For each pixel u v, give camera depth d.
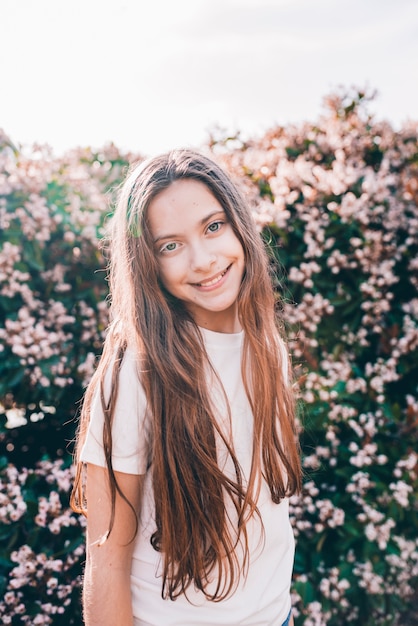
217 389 1.24
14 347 2.52
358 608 2.73
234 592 1.23
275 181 2.84
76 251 2.80
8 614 2.29
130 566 1.21
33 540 2.33
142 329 1.19
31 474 2.45
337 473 2.66
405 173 3.19
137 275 1.20
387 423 2.78
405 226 3.01
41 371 2.58
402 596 2.83
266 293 1.33
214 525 1.18
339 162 2.95
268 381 1.29
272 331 1.36
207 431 1.18
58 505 2.36
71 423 2.79
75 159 3.20
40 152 2.95
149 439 1.17
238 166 3.15
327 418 2.68
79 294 2.77
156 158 1.23
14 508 2.37
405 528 2.83
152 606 1.21
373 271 2.84
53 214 2.76
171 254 1.19
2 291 2.60
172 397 1.17
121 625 1.17
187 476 1.17
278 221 2.76
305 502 2.58
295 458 1.36
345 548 2.64
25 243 2.66
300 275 2.75
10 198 2.67
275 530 1.30
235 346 1.29
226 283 1.22
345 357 2.85
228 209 1.22
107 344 1.26
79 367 2.66
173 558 1.16
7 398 2.68
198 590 1.21
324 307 2.81
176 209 1.16
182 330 1.22
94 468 1.17
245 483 1.25
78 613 2.43
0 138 2.88
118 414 1.14
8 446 2.78
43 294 2.75
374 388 2.75
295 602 2.54
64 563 2.40
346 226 2.86
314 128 3.33
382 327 2.89
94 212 2.88
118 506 1.15
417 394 2.97
